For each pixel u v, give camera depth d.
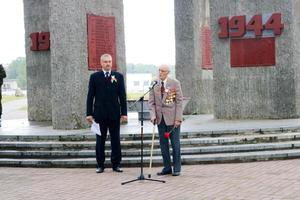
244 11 17.38
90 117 10.97
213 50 17.94
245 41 17.47
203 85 21.59
